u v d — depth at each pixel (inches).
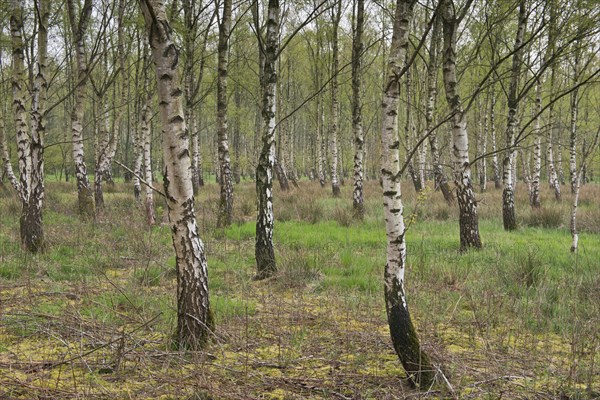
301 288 265.6
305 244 387.9
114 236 406.6
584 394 141.3
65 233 400.5
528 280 267.7
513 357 169.8
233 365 158.7
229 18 463.2
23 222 333.4
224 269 307.3
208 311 173.6
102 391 136.4
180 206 165.8
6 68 875.4
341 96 1255.5
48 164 1270.9
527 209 596.1
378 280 277.9
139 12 494.6
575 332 185.9
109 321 195.3
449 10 370.0
